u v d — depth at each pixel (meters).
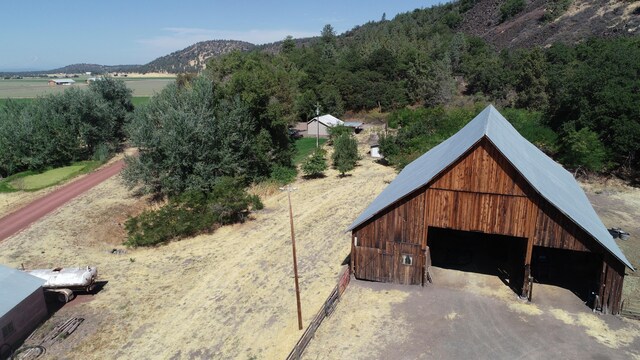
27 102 69.56
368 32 193.75
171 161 43.94
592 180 46.22
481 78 103.25
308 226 36.59
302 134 83.69
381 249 24.64
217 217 37.69
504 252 28.34
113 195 47.34
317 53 144.75
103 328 23.28
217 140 47.59
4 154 55.19
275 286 26.48
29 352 21.27
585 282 24.31
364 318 21.64
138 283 28.30
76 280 25.91
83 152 64.88
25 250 33.72
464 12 186.25
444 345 19.36
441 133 59.81
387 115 99.00
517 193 21.45
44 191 49.41
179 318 23.83
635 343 19.12
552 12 135.25
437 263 27.09
